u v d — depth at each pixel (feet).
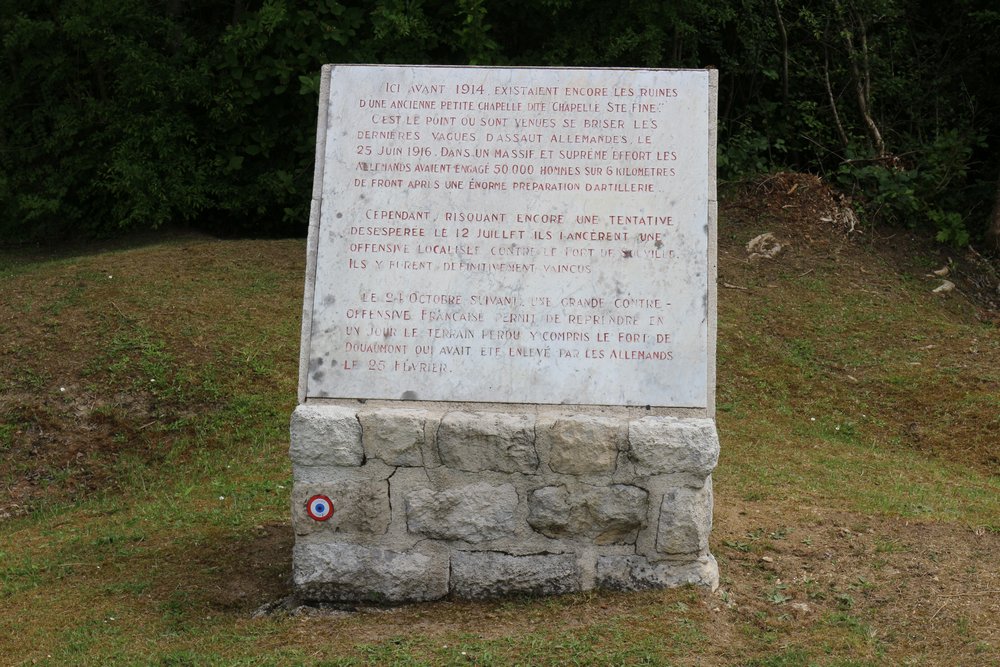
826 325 34.19
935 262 41.09
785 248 39.91
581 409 15.98
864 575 16.71
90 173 43.21
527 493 15.88
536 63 41.83
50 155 44.04
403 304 16.34
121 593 17.60
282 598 16.79
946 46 49.65
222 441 25.81
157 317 30.55
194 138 41.42
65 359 28.40
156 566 18.83
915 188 43.06
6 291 32.40
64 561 19.52
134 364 28.22
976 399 28.53
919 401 29.12
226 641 15.17
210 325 30.55
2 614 16.93
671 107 16.71
